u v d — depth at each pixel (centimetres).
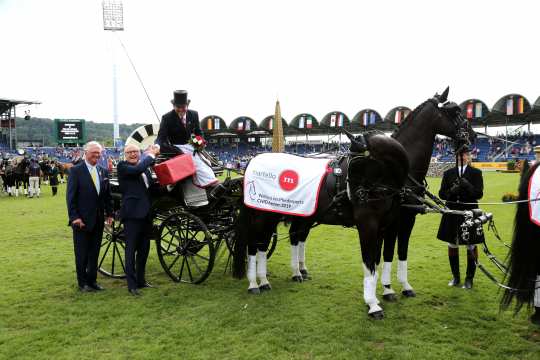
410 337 439
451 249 600
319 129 5084
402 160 473
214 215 650
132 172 566
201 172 609
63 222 1198
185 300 553
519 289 448
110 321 483
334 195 517
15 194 2020
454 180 589
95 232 598
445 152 4222
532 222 435
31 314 506
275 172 560
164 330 457
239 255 584
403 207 520
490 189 1883
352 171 487
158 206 642
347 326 465
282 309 517
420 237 956
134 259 595
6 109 4441
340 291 586
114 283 637
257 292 577
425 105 537
